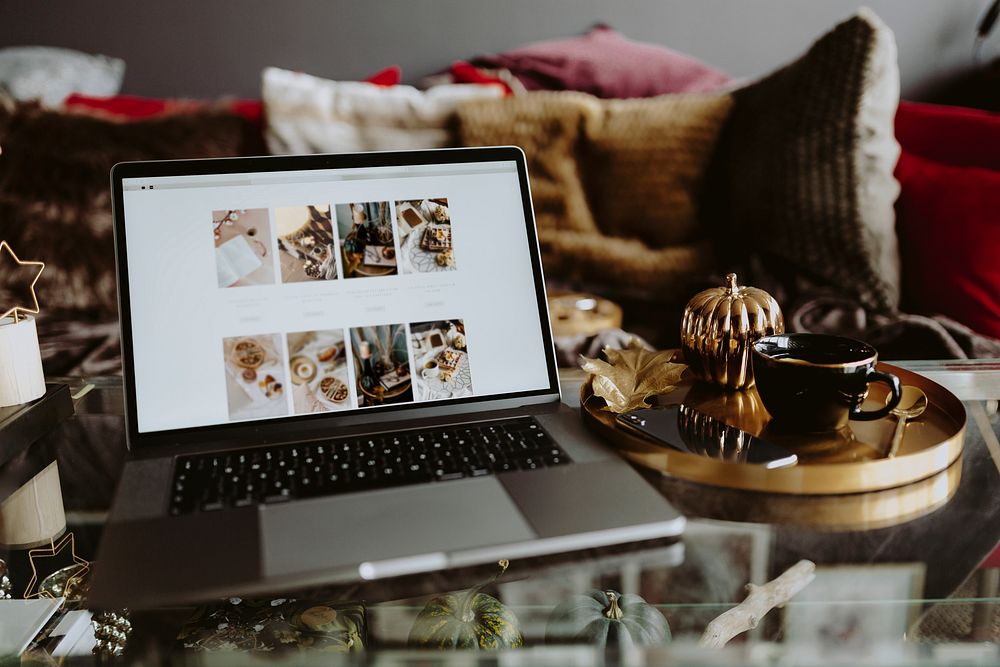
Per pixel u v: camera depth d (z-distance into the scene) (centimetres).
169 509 58
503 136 177
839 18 221
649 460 64
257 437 71
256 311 73
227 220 74
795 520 59
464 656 52
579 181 180
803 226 159
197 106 179
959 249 148
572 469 64
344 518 56
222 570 50
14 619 53
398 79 209
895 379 63
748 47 224
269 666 50
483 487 61
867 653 50
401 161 78
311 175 77
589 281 177
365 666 50
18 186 160
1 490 68
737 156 172
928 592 54
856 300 151
